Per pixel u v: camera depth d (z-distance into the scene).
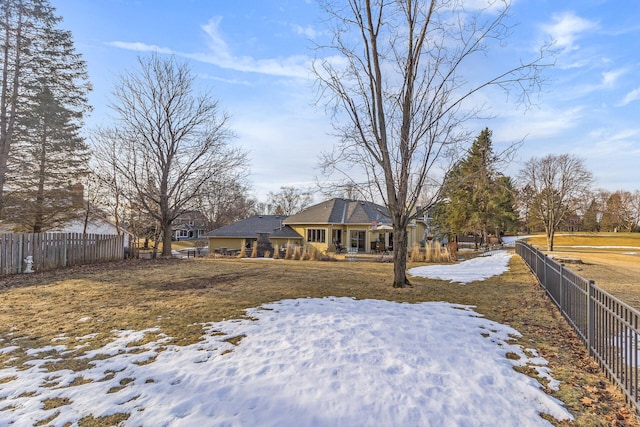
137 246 25.27
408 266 15.42
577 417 2.89
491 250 31.28
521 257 17.30
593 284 4.29
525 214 43.81
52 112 19.98
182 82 18.62
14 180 18.48
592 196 44.81
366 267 13.85
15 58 18.73
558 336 5.02
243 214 50.22
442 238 36.44
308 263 15.84
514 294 8.20
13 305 6.75
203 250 35.75
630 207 57.62
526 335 5.03
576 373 3.75
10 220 18.67
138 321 5.60
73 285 8.91
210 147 20.41
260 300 7.05
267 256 21.34
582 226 61.56
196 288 8.45
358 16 8.48
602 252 28.05
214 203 31.91
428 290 8.47
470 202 31.33
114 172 19.30
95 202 22.20
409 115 8.58
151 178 18.86
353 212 28.95
